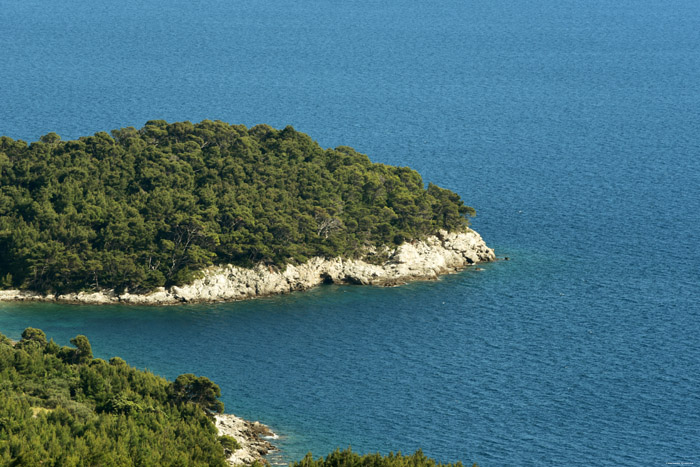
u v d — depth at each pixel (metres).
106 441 176.12
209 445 183.50
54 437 173.75
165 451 177.88
